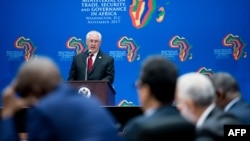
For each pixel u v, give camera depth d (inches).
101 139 147.6
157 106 152.7
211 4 568.7
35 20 571.5
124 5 569.9
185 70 565.6
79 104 149.1
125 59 565.9
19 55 569.3
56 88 150.8
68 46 569.0
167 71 152.4
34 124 142.5
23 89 148.6
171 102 153.9
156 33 567.2
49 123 142.1
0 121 156.2
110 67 429.4
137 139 142.2
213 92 192.5
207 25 567.2
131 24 568.4
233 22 567.8
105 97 324.2
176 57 566.3
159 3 568.4
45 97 148.8
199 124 191.8
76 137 143.8
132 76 564.4
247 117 220.1
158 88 151.6
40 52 569.3
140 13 567.8
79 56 431.8
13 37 569.6
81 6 570.3
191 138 143.5
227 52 565.6
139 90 156.9
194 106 191.6
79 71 426.0
